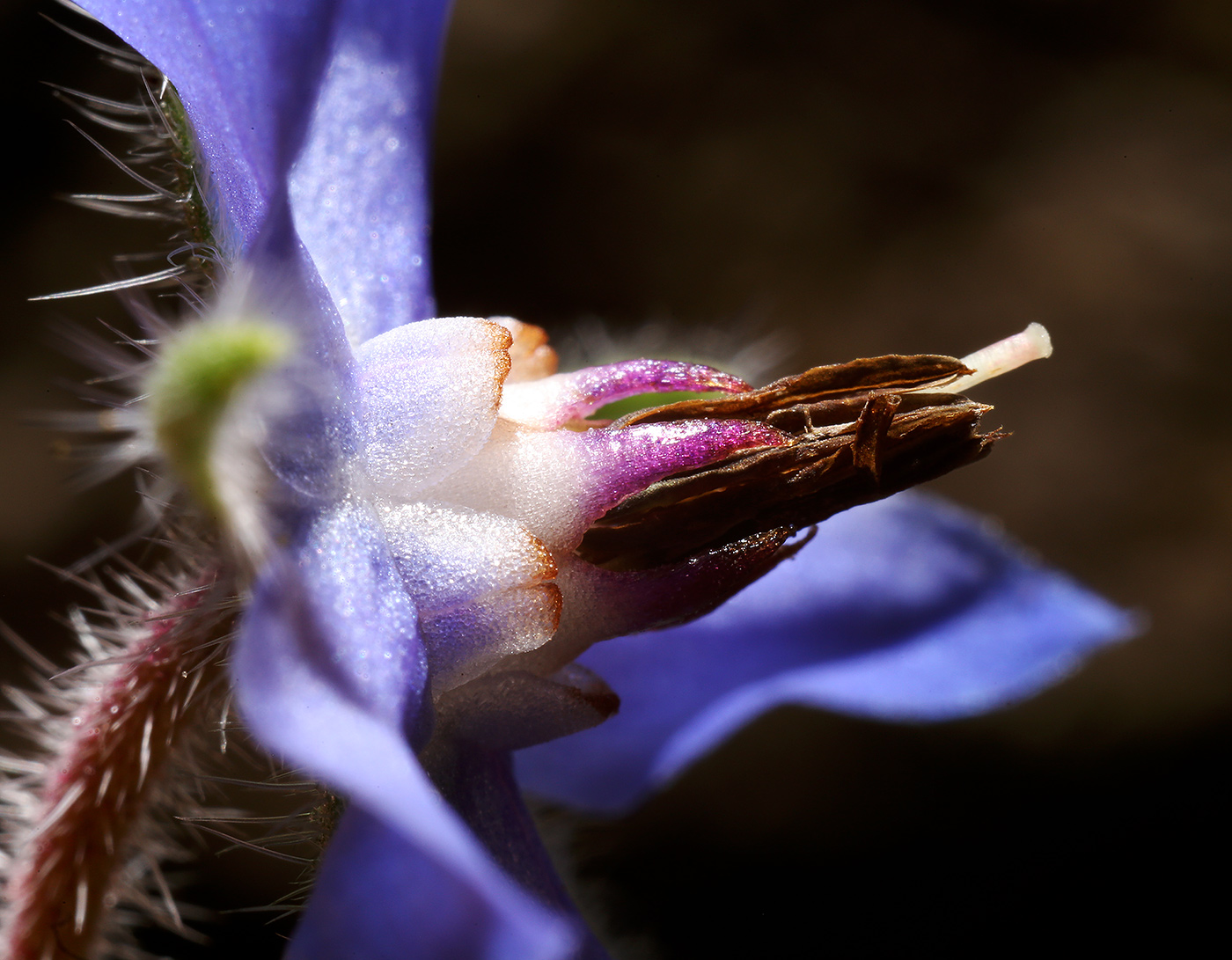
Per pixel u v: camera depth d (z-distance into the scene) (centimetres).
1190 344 13
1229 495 12
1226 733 11
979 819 11
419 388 5
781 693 6
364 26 6
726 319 13
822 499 6
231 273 5
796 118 14
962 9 15
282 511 5
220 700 6
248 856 11
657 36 14
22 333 13
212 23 5
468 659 5
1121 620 6
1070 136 14
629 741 6
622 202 14
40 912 6
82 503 12
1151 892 11
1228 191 13
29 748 7
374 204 6
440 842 5
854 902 11
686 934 11
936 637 6
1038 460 12
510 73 14
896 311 13
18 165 13
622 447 6
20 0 14
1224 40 14
